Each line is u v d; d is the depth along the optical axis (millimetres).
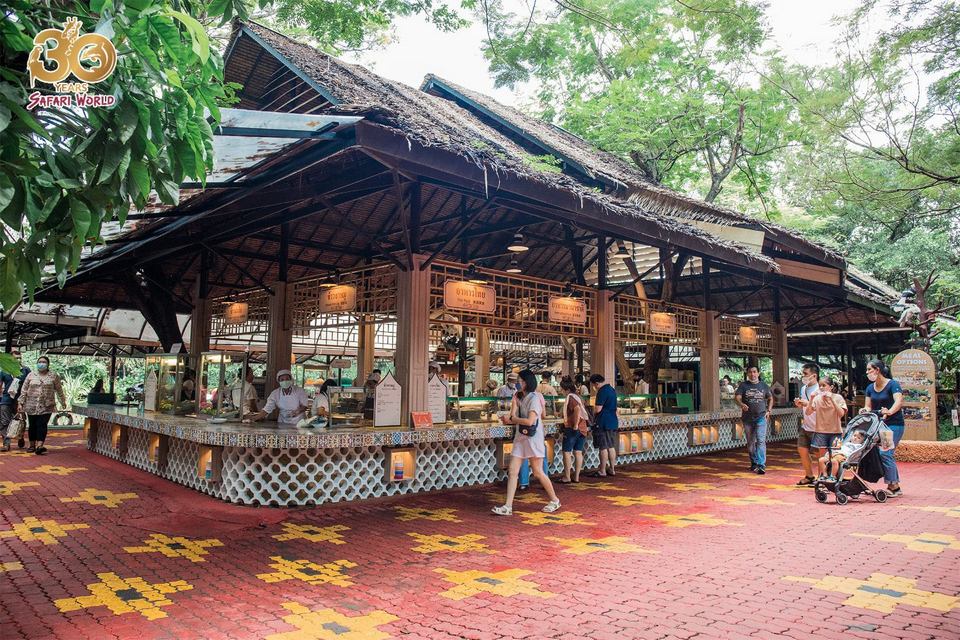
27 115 2744
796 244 13328
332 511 7410
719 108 15914
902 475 10062
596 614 4152
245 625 4016
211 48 3447
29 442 13078
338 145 6004
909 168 12852
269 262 13852
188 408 10125
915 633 3789
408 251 8578
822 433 8820
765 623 3961
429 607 4320
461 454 9156
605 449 10281
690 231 10016
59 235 3162
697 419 13305
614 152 17500
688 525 6730
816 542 5941
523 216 11711
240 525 6668
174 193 3373
